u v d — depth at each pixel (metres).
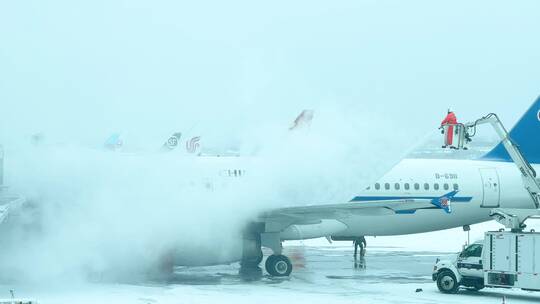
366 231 45.44
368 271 43.38
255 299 30.83
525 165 35.78
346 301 30.83
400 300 31.53
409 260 50.12
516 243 32.50
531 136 48.56
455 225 47.72
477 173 47.47
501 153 48.75
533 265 31.97
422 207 38.78
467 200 46.94
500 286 32.78
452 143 35.81
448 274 34.28
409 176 45.88
